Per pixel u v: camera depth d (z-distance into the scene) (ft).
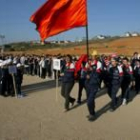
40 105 43.68
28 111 39.75
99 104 43.68
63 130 30.78
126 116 36.52
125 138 28.07
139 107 41.68
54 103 45.14
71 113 38.32
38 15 40.93
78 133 29.71
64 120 34.83
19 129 31.30
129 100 46.93
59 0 40.86
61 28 41.86
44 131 30.50
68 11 41.52
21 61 99.55
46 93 55.31
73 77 39.32
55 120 34.88
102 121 34.27
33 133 29.84
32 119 35.45
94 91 35.06
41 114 37.91
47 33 41.60
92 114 34.94
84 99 47.88
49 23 41.34
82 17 41.65
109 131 30.35
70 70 39.17
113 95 39.70
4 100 47.91
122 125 32.55
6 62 50.90
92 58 44.47
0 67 52.01
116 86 39.78
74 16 41.65
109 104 43.65
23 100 47.88
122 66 45.01
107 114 37.68
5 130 30.96
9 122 34.17
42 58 90.84
